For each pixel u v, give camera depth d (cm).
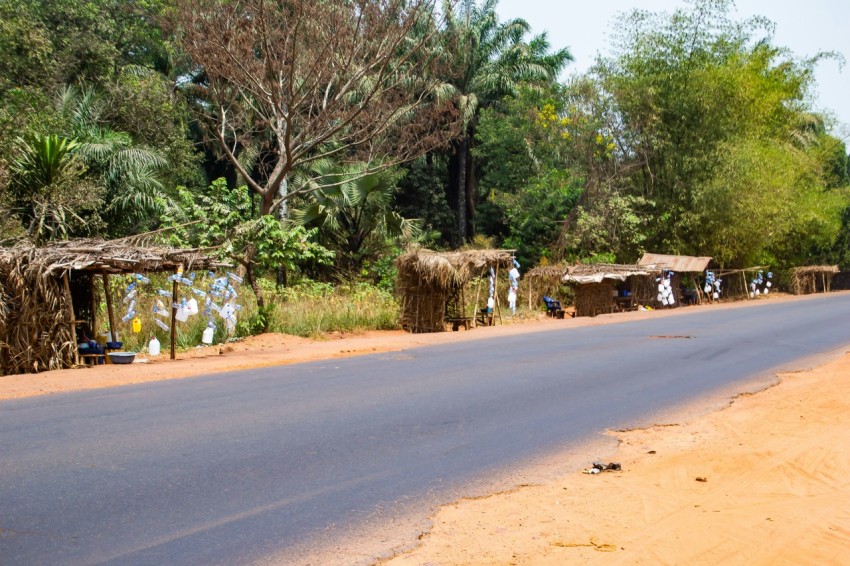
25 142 2027
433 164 4138
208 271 1532
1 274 1209
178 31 2509
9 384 1057
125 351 1459
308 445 722
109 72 2786
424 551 463
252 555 457
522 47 4231
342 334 1969
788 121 4366
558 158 3928
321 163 3066
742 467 647
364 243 3272
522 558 448
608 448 732
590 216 3594
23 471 622
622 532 488
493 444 741
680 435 789
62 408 875
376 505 552
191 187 3438
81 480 601
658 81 3728
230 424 801
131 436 741
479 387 1050
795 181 4191
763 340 1666
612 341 1647
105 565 439
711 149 3712
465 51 3753
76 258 1298
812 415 862
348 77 2653
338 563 446
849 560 432
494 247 3938
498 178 4053
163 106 2803
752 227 3688
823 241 4925
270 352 1513
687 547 457
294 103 2478
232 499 562
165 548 466
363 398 959
